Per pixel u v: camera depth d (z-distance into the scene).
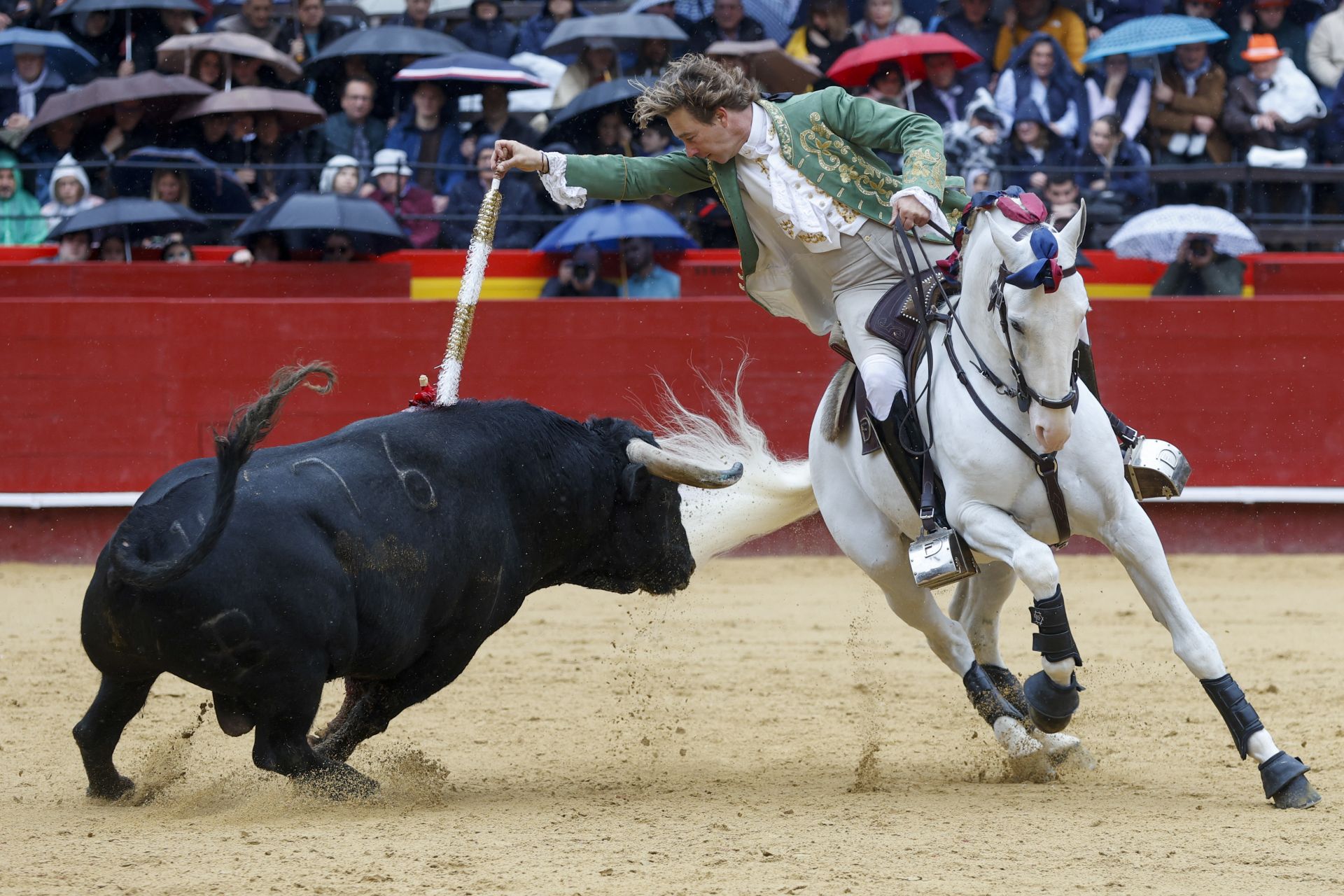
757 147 15.62
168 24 39.16
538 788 15.52
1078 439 14.08
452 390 15.38
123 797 14.74
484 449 14.99
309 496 13.56
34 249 36.78
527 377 34.47
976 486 14.38
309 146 36.91
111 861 11.98
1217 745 17.59
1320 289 35.50
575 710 20.41
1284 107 37.69
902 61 36.81
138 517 13.23
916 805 14.32
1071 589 31.25
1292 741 17.48
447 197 36.81
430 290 36.03
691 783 15.75
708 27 38.72
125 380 34.34
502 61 37.38
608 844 12.56
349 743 15.08
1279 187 37.84
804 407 34.50
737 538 17.91
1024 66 36.66
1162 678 22.61
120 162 34.06
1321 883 11.16
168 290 34.81
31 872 11.66
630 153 35.84
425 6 39.69
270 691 13.34
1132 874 11.42
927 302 15.24
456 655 15.03
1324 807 13.81
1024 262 13.22
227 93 36.25
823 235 15.62
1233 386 34.53
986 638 17.14
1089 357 14.66
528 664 24.08
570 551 15.93
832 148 15.69
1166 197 37.16
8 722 19.22
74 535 34.53
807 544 35.59
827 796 14.92
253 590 12.99
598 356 34.50
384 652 14.13
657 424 34.47
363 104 37.12
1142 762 16.66
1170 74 37.59
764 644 25.78
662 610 29.19
